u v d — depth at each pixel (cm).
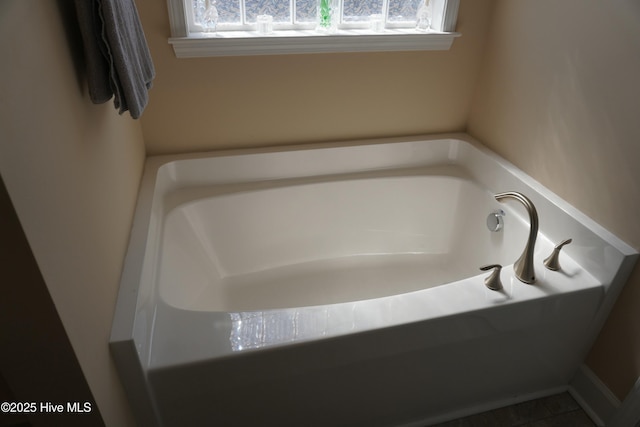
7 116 59
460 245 201
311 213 195
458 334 125
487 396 149
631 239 131
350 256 204
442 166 208
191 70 167
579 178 147
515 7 169
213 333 112
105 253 102
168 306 120
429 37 181
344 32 177
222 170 184
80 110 93
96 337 88
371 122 198
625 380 139
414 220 205
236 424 121
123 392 103
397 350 120
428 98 199
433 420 147
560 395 159
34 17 73
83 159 92
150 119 174
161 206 166
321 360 114
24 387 79
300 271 196
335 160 195
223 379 110
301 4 175
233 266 186
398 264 204
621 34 127
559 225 152
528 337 136
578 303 134
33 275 65
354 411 132
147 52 124
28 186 64
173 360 105
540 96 162
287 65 175
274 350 109
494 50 185
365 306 121
